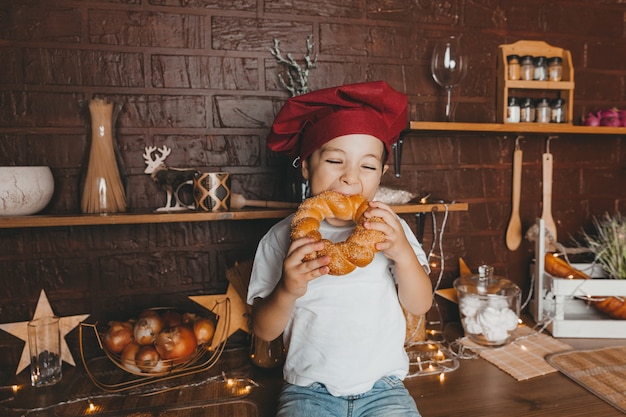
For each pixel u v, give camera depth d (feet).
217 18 4.37
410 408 3.12
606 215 5.56
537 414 3.23
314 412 3.04
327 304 3.35
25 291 4.22
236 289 4.27
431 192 5.03
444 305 5.22
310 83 4.61
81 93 4.15
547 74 5.10
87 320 4.35
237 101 4.46
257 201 4.26
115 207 3.97
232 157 4.49
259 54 4.48
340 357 3.27
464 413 3.26
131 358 3.67
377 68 4.77
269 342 3.95
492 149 5.19
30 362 3.81
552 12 5.23
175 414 3.30
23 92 4.05
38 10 4.03
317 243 2.70
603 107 5.45
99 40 4.16
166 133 4.34
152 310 4.14
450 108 5.00
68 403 3.44
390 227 2.85
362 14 4.71
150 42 4.25
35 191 3.68
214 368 4.03
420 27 4.87
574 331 4.54
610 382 3.62
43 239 4.23
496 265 5.32
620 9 5.44
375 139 3.26
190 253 4.52
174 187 4.09
